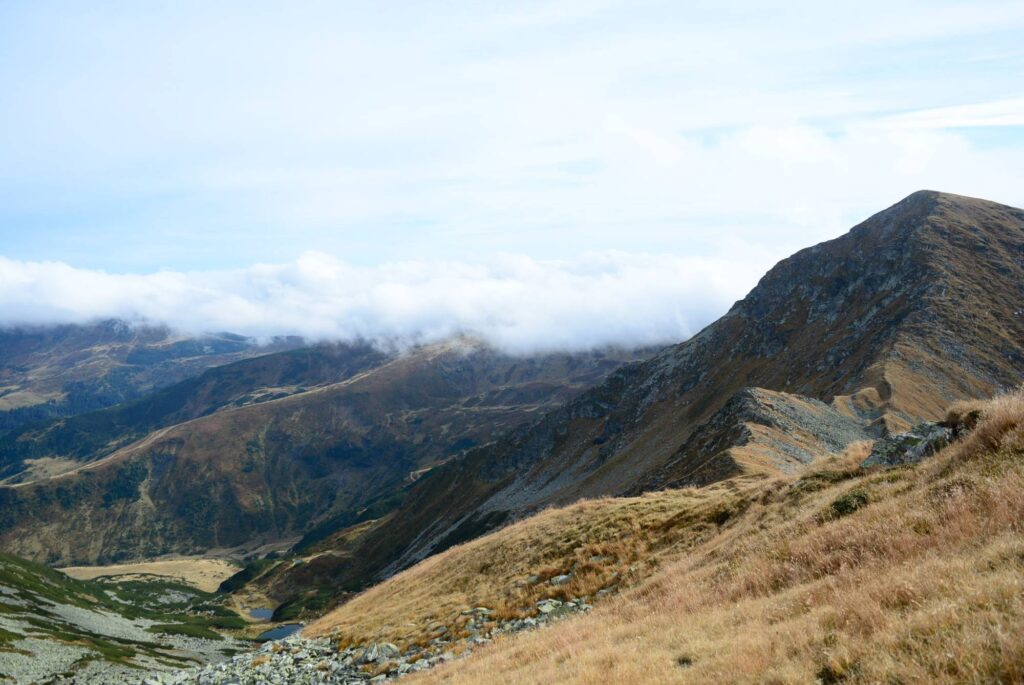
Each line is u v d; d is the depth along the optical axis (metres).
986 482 16.83
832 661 10.32
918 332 164.38
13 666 128.12
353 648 38.31
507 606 33.03
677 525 34.72
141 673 136.38
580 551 36.72
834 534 18.94
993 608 9.86
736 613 16.53
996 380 150.12
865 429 110.38
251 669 39.12
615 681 13.41
